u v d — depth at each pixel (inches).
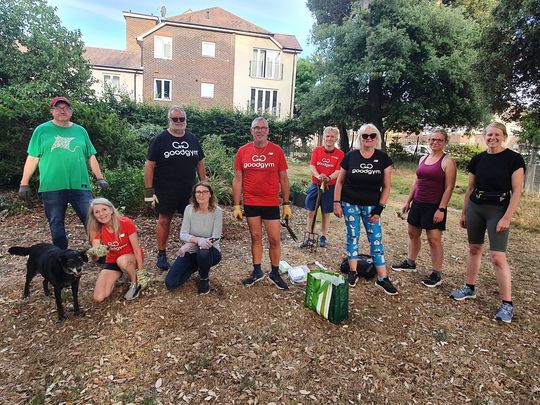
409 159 898.7
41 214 252.1
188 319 129.3
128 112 788.0
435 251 166.6
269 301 145.0
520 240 263.6
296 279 161.9
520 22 369.7
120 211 249.9
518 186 134.5
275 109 1118.4
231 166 360.5
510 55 386.6
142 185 263.6
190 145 161.2
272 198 149.4
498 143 138.1
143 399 95.3
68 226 229.3
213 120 863.1
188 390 99.0
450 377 109.5
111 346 114.0
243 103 1091.3
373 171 151.2
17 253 135.2
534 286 177.2
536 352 122.3
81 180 157.9
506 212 136.8
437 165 157.9
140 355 111.0
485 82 430.9
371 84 753.6
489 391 104.6
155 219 251.4
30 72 587.2
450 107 735.1
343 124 821.2
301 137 965.8
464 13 866.1
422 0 718.5
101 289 135.6
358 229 161.0
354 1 844.6
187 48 1023.6
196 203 149.1
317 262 191.0
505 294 141.3
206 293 147.1
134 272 141.8
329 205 212.4
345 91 768.3
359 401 98.5
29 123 282.0
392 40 673.0
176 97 1034.1
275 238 153.3
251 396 97.9
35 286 149.6
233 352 114.3
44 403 92.9
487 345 125.4
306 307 141.6
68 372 103.7
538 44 359.6
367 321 135.9
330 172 213.9
